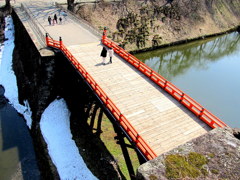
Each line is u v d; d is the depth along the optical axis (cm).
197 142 682
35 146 1934
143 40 3734
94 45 2183
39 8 3344
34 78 2214
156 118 1300
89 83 1544
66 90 2194
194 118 1323
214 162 612
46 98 2119
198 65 3881
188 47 4400
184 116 1334
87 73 1533
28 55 2484
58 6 3462
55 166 1681
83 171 1644
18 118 2242
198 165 609
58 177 1606
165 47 4041
